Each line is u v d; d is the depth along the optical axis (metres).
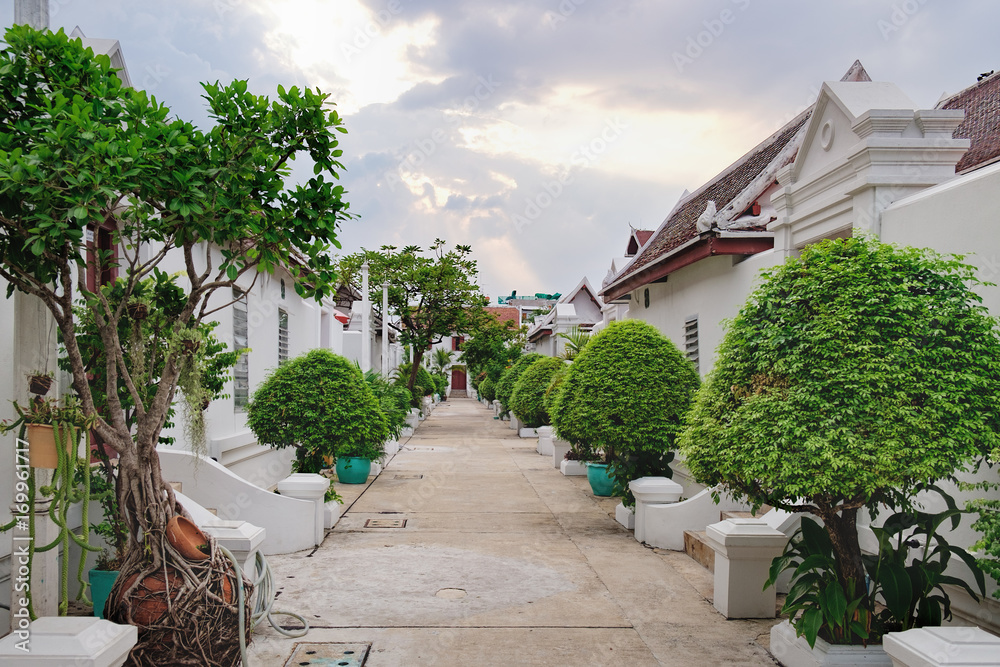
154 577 3.65
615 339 8.21
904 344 3.42
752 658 4.32
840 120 5.70
